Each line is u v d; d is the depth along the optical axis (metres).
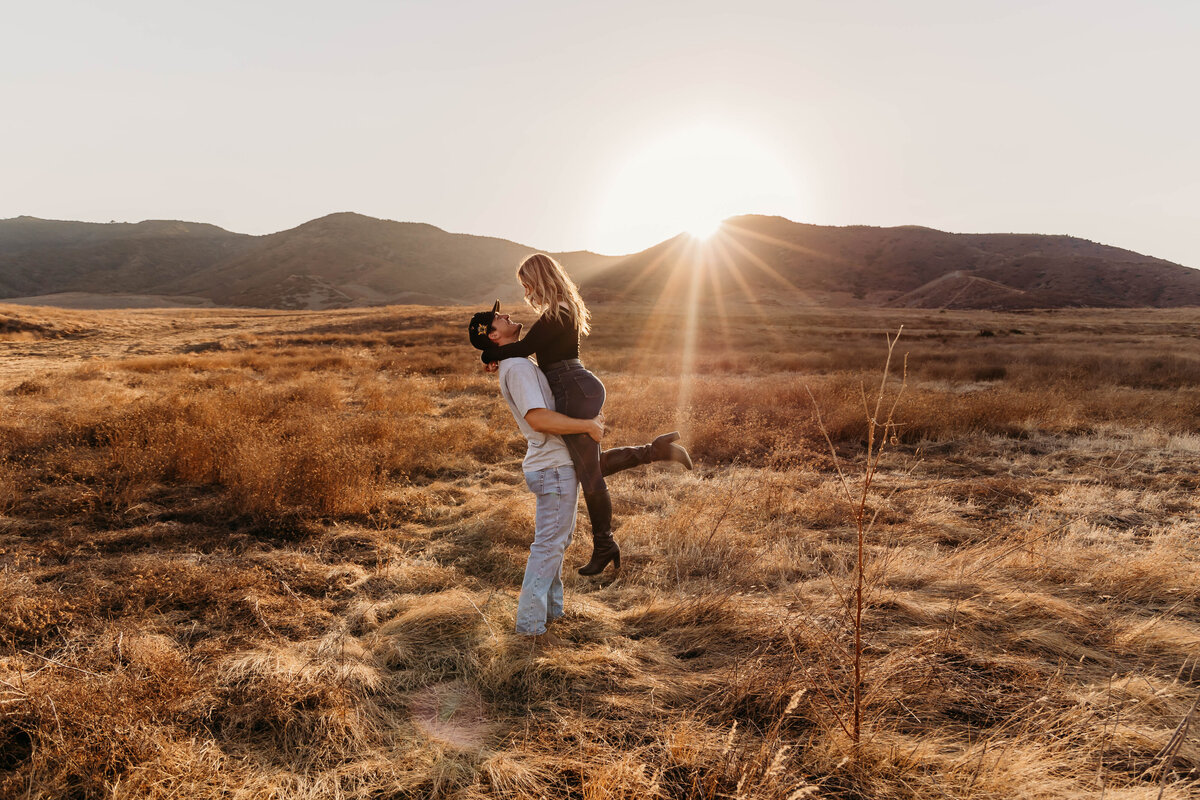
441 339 31.17
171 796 1.89
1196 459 7.08
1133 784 1.97
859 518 2.17
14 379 15.48
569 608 3.21
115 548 4.18
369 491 5.14
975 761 2.04
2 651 2.76
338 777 2.02
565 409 2.80
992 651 2.81
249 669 2.56
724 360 21.27
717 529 4.34
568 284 2.83
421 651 2.85
